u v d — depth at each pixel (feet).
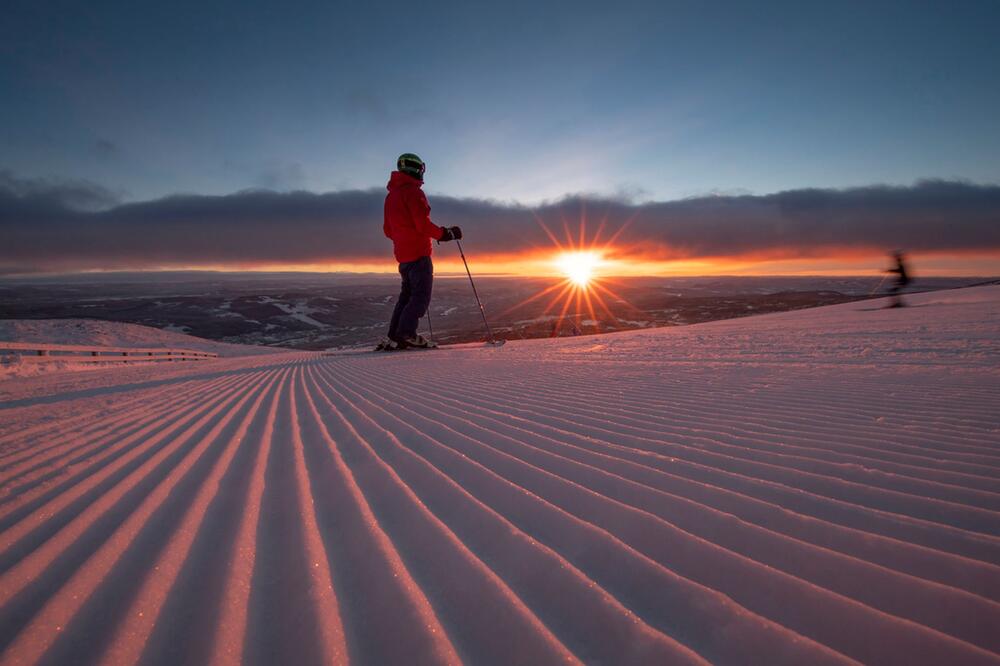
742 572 3.75
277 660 2.81
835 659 2.83
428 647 2.92
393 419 10.34
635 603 3.39
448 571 3.83
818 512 4.76
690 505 5.05
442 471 6.47
